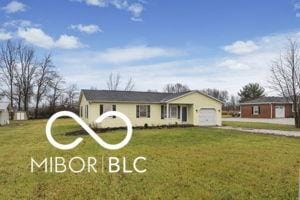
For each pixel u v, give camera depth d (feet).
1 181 37.42
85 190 33.71
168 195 31.76
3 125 141.38
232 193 32.12
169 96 115.65
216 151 55.98
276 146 61.72
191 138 74.69
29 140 78.18
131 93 115.24
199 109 114.11
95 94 107.55
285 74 121.29
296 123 107.04
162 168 42.88
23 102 211.00
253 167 42.93
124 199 30.81
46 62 306.35
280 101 168.66
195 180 36.81
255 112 178.19
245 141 69.31
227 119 163.32
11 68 209.15
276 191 32.63
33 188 34.55
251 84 239.09
